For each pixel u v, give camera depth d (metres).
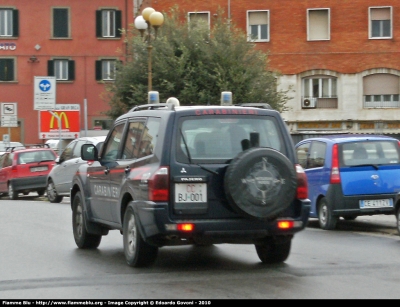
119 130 10.87
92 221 11.61
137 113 10.34
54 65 56.59
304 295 7.79
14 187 28.41
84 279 8.99
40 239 13.41
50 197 25.17
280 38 46.75
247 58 34.09
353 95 46.44
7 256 11.19
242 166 8.89
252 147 9.20
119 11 56.53
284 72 46.81
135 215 9.46
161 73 33.72
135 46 34.22
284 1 46.69
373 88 46.44
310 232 14.67
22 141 56.72
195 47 33.72
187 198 8.99
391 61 46.09
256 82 33.97
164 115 9.33
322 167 15.45
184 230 8.89
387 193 15.17
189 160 9.07
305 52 46.62
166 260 10.61
